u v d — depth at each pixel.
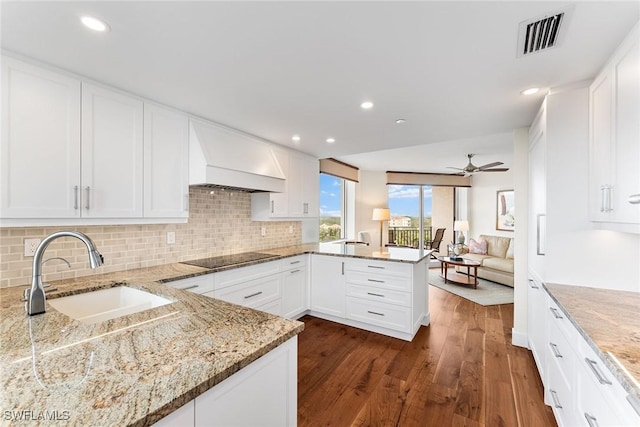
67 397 0.69
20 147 1.54
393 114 2.46
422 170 6.99
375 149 3.75
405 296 2.89
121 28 1.33
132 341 1.01
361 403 1.96
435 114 2.46
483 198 7.25
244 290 2.70
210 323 1.17
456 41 1.43
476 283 5.00
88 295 1.69
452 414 1.85
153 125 2.18
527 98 2.11
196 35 1.39
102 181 1.88
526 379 2.23
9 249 1.71
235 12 1.22
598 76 1.67
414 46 1.48
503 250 5.87
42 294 1.28
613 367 0.94
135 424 0.62
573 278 1.89
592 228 1.83
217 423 0.85
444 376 2.27
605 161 1.57
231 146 2.77
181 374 0.80
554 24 1.30
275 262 3.07
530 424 1.76
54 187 1.66
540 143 2.21
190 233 2.79
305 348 2.75
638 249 1.75
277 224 3.89
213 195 3.04
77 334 1.06
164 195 2.25
